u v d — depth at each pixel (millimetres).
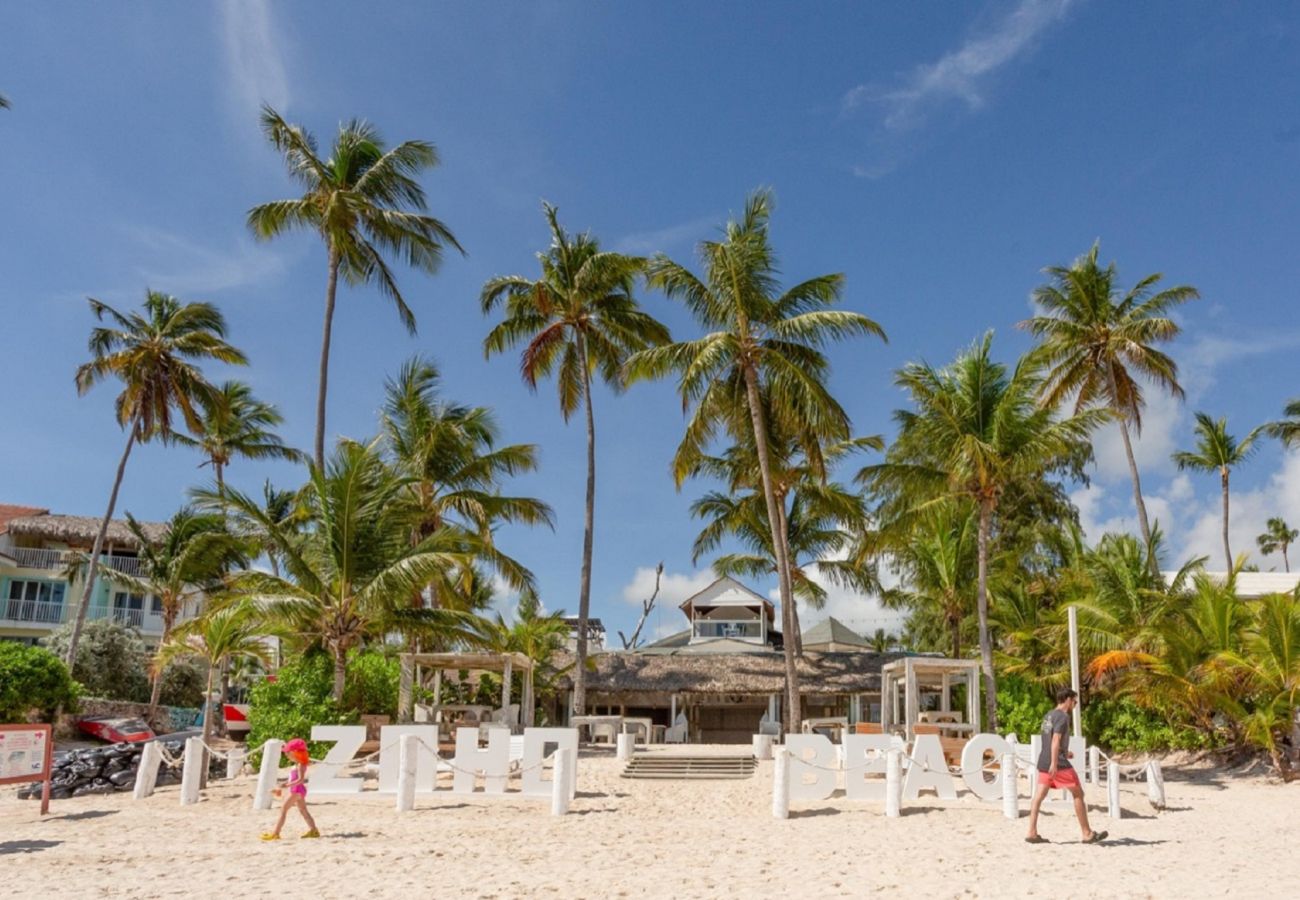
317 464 27891
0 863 10531
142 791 16219
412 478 23500
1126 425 34625
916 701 21906
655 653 37469
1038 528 37625
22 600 42219
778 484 33844
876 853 11477
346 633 21141
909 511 28938
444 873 10031
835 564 36750
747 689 34156
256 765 19766
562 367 33750
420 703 25688
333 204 28219
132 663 37875
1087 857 11195
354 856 11008
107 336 35281
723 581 44750
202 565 36531
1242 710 23141
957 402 26703
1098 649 26188
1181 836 13055
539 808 15148
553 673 34219
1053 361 35562
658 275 28828
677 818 14531
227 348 36656
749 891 9188
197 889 9125
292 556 21188
